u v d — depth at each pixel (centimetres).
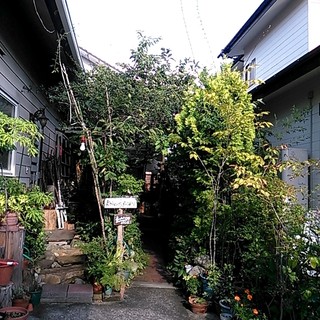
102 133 460
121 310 361
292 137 614
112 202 422
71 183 765
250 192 361
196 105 439
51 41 518
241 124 392
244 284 357
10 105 449
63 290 381
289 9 796
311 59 481
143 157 650
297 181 462
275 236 287
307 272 264
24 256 371
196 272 411
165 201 720
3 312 264
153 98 548
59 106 625
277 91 641
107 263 404
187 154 459
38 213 351
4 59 407
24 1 399
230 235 392
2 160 415
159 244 717
